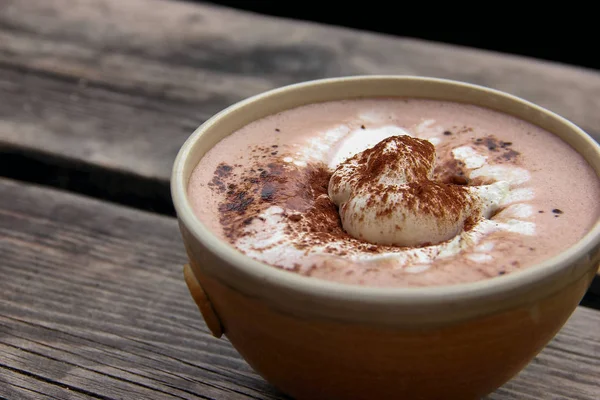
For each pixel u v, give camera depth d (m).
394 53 0.58
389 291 0.30
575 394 0.37
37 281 0.42
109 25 0.62
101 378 0.37
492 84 0.54
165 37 0.61
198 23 0.63
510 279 0.31
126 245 0.44
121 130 0.50
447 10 0.99
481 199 0.36
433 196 0.35
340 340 0.31
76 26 0.62
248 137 0.39
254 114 0.39
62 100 0.53
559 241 0.34
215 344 0.39
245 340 0.33
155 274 0.42
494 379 0.33
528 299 0.31
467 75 0.55
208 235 0.32
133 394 0.37
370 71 0.55
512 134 0.39
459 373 0.32
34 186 0.47
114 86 0.54
